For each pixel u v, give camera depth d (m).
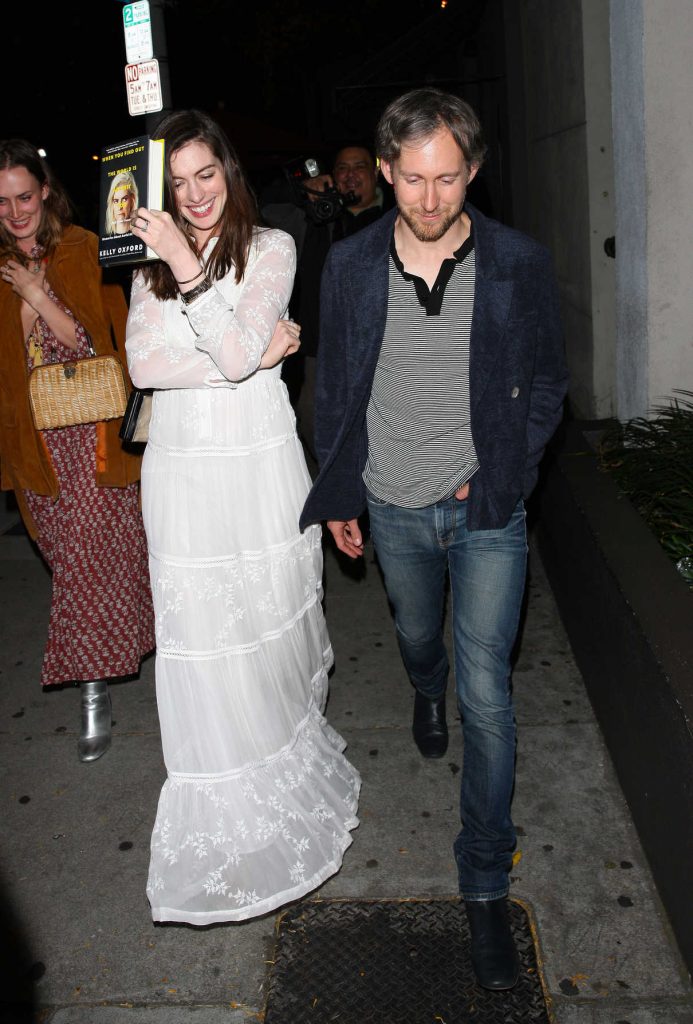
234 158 2.47
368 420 2.63
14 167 3.06
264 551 2.63
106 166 2.44
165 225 2.33
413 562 2.75
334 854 2.82
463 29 12.14
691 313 4.05
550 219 6.58
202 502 2.53
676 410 4.03
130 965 2.61
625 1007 2.37
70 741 3.63
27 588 4.93
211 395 2.51
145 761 3.47
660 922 2.61
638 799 2.86
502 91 9.11
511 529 2.59
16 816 3.23
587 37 5.06
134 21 2.82
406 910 2.72
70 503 3.34
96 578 3.40
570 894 2.72
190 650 2.59
